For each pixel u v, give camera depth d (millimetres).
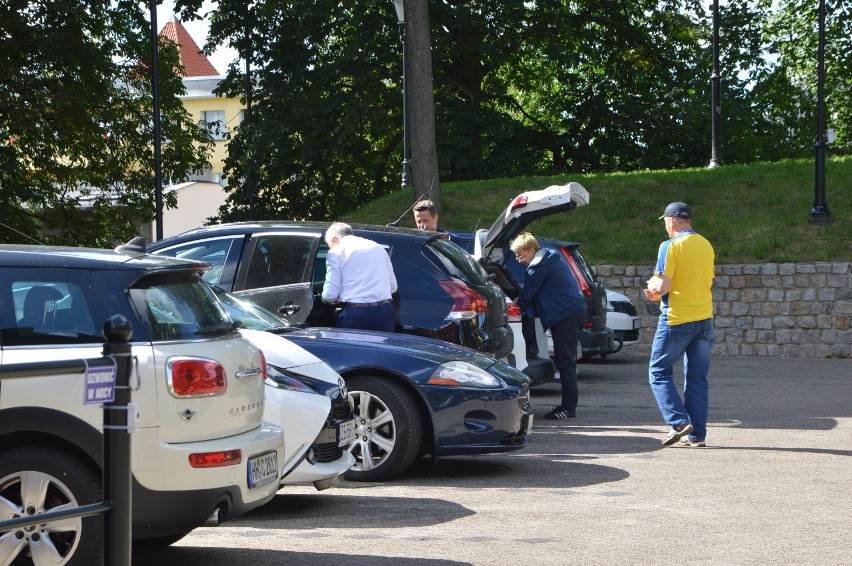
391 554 6238
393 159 37375
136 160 35469
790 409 13469
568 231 24875
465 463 9695
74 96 30422
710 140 37094
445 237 11172
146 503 5359
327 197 36906
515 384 8992
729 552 6262
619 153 39656
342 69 32500
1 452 5293
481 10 33000
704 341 10469
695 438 10523
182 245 10992
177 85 35281
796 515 7340
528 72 40312
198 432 5551
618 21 37188
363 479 8742
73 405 5293
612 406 13859
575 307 12594
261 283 10664
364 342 8867
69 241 35719
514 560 6074
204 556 6258
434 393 8633
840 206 23859
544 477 8945
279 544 6559
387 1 31500
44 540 5199
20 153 31141
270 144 32594
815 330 21484
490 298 10812
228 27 33406
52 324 5539
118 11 32875
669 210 10484
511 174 35000
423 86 25344
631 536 6691
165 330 5598
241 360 5922
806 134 41656
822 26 23078
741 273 21906
